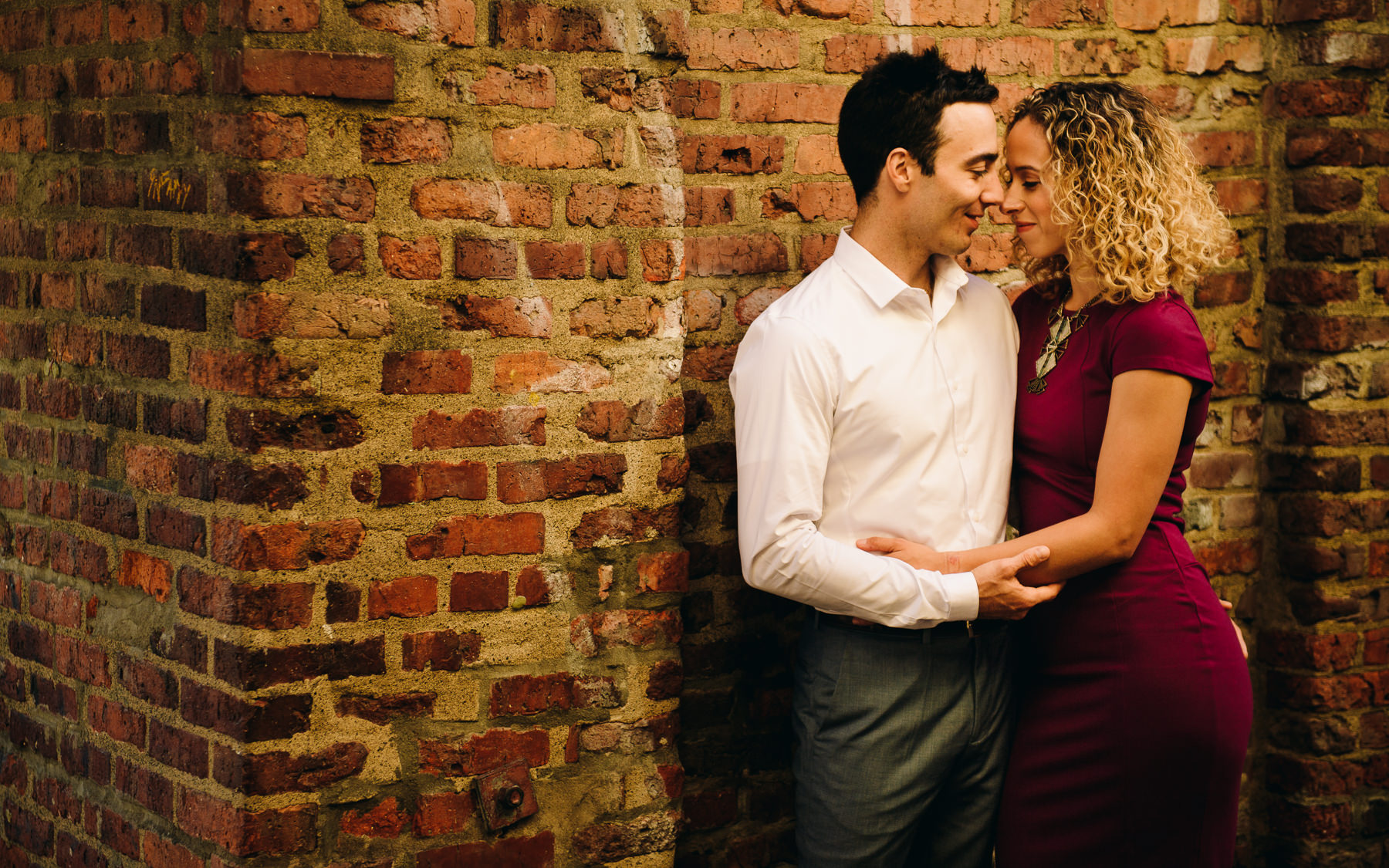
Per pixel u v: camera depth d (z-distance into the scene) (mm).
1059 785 2168
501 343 2100
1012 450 2244
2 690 2541
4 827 2559
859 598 2057
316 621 2020
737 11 2475
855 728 2158
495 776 2141
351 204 1980
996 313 2264
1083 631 2139
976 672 2186
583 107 2131
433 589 2088
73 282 2311
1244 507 3033
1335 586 2961
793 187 2553
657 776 2264
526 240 2104
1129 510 2049
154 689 2168
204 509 2049
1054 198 2113
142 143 2135
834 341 2094
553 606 2174
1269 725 3062
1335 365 2920
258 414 1951
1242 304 2996
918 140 2100
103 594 2277
